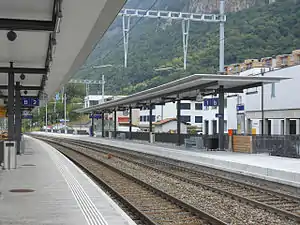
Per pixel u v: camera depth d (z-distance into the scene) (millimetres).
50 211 8547
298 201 11539
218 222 8539
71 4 9883
